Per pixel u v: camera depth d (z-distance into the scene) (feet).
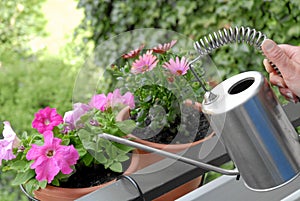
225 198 3.62
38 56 13.85
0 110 12.96
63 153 3.57
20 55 13.98
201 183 3.95
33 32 14.19
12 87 13.33
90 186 3.71
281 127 3.03
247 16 8.72
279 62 3.29
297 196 3.55
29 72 13.53
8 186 9.95
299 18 8.23
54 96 13.10
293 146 3.07
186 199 3.59
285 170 3.03
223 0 8.93
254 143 2.98
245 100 2.93
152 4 10.00
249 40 3.24
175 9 9.68
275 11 8.38
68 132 3.91
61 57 13.56
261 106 2.95
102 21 10.98
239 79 3.09
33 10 14.28
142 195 3.32
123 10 10.48
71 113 3.93
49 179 3.55
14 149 3.88
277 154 3.01
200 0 9.24
